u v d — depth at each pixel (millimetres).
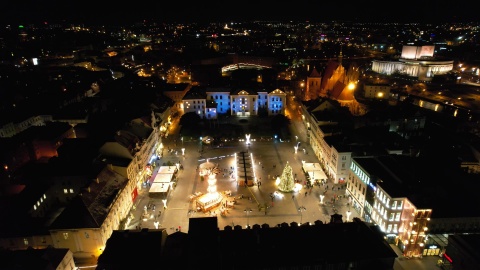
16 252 63562
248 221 89688
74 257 76688
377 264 58719
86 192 79438
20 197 86812
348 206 97125
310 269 57906
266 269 57250
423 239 75500
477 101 197375
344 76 192250
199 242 57719
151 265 59031
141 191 106250
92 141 105188
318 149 127438
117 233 65188
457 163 106500
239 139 146250
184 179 112875
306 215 92500
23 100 175875
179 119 175125
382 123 134375
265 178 112875
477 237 68062
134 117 122438
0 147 106375
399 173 84688
